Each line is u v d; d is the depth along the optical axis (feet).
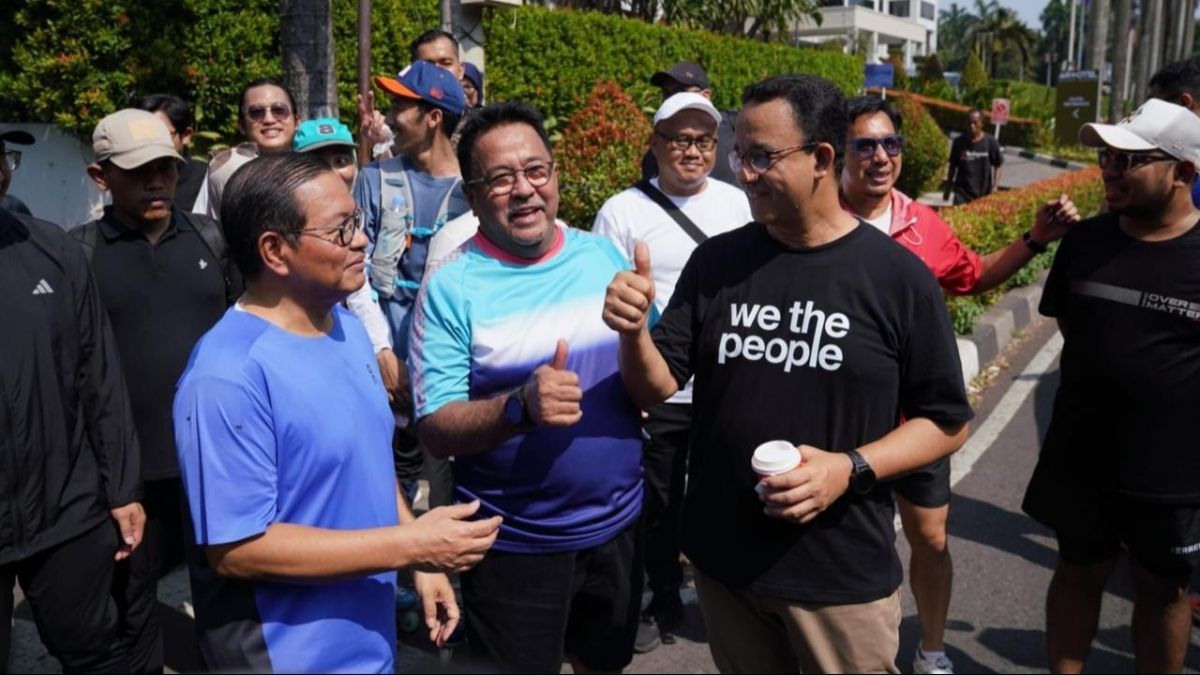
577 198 26.81
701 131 12.50
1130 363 9.68
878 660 7.96
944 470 11.23
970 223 27.30
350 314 7.92
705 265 8.37
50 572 9.29
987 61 232.32
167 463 11.41
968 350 24.63
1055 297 10.58
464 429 8.21
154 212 11.13
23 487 8.88
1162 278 9.52
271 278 6.98
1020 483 18.21
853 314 7.66
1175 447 9.66
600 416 8.73
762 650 8.53
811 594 7.78
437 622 8.42
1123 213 9.70
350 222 6.98
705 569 8.20
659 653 12.68
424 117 12.74
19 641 12.59
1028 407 22.79
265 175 6.84
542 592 8.82
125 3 25.71
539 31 37.40
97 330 9.71
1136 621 10.64
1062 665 10.96
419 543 6.80
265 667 6.79
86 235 11.21
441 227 12.64
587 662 9.66
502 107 8.49
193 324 11.48
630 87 42.91
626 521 9.09
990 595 14.05
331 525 7.01
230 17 26.78
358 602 7.20
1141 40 78.33
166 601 13.33
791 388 7.76
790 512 7.25
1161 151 9.27
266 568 6.62
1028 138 99.86
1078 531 10.38
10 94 26.40
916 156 52.49
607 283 8.89
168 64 26.20
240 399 6.57
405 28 30.22
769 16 61.46
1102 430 10.02
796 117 7.47
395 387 12.01
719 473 8.10
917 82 112.16
